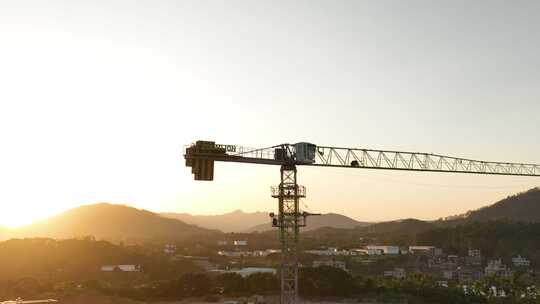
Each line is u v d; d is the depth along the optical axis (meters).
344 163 142.00
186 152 113.88
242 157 117.00
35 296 162.12
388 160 155.75
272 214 119.00
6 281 195.12
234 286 193.38
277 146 121.19
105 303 158.62
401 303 182.50
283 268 116.94
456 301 190.00
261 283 194.62
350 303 179.75
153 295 181.88
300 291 191.12
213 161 115.06
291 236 117.75
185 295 184.25
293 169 120.94
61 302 153.38
